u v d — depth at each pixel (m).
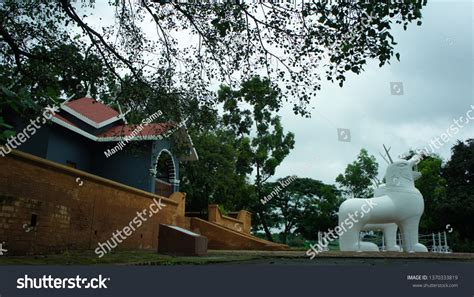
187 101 11.82
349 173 33.81
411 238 10.70
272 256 10.52
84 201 11.61
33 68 11.29
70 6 10.30
